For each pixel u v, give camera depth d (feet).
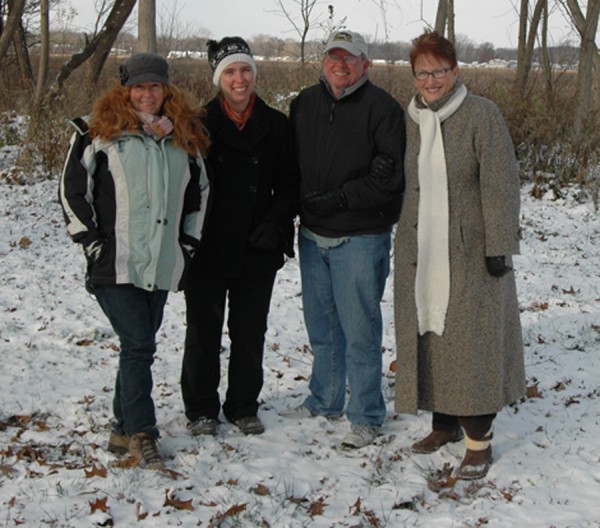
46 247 27.17
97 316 20.38
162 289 12.46
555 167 39.32
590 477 12.53
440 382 12.64
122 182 12.01
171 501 11.50
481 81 47.37
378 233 13.39
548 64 48.96
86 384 16.15
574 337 19.93
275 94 42.47
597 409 15.31
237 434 14.10
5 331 18.97
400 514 11.51
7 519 10.93
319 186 13.38
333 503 11.85
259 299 13.93
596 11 39.99
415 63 12.10
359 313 13.55
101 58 44.29
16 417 14.46
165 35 66.13
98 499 11.31
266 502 11.78
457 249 12.27
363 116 12.96
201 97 42.09
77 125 12.08
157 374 16.79
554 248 29.86
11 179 35.35
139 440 12.64
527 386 16.38
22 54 66.28
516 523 11.21
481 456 12.71
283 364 17.74
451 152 12.10
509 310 12.94
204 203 12.74
